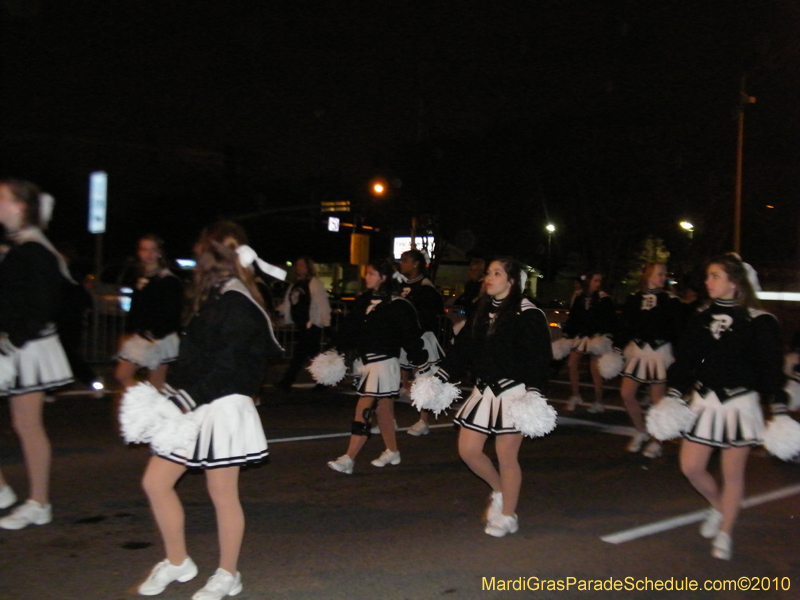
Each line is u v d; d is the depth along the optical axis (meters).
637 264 33.38
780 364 5.18
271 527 5.85
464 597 4.70
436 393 5.75
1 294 5.07
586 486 7.23
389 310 7.26
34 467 5.61
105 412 9.78
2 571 4.84
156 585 4.52
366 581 4.89
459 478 7.38
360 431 7.34
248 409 4.38
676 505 6.66
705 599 4.76
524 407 5.25
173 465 4.38
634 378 8.47
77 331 5.80
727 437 5.27
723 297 5.34
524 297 5.57
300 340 12.07
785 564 5.34
